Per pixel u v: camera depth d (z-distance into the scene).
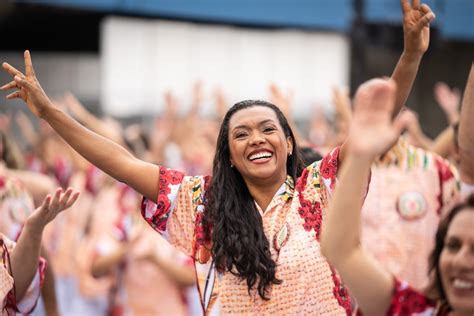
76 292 8.38
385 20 10.62
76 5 10.78
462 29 11.88
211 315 4.37
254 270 4.25
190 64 13.80
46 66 14.84
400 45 10.64
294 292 4.26
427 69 16.83
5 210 5.95
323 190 4.40
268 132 4.43
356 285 3.35
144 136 9.20
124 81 13.76
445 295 3.39
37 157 10.41
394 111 4.34
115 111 13.76
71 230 8.66
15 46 16.06
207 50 13.84
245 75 14.02
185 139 9.51
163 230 4.57
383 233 6.36
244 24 13.27
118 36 13.68
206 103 13.22
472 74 4.18
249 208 4.41
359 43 10.59
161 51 13.75
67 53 15.27
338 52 14.26
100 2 10.80
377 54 14.60
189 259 7.74
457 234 3.36
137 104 13.77
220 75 13.91
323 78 14.26
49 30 15.95
